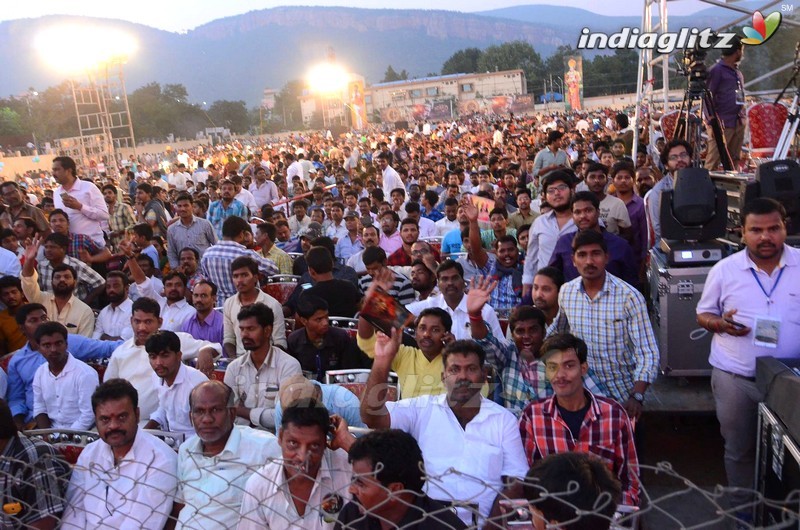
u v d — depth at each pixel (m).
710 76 8.61
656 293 5.56
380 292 3.54
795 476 3.21
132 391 3.71
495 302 6.66
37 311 5.68
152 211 11.72
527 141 28.92
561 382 3.54
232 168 22.42
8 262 7.97
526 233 7.68
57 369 5.28
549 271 4.82
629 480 3.59
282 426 3.15
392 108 92.06
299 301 5.15
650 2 10.70
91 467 3.26
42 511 3.26
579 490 2.29
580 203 5.15
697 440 5.08
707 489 4.70
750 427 4.14
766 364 3.72
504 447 3.56
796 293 3.93
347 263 8.86
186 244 9.27
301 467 3.07
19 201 9.41
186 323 6.49
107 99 35.97
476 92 96.62
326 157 33.66
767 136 7.73
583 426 3.58
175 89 82.50
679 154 6.79
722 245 5.05
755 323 3.98
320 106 89.19
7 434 3.48
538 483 2.34
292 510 3.13
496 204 7.79
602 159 11.41
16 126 68.38
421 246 6.40
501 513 3.19
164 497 3.65
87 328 6.79
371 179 17.02
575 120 52.75
